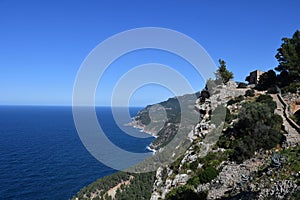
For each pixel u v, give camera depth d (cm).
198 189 2839
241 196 2242
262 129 3017
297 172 2039
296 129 3103
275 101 4391
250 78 6619
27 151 15812
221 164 3058
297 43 5616
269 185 2078
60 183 10238
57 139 19262
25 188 9850
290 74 5272
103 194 5353
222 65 5788
